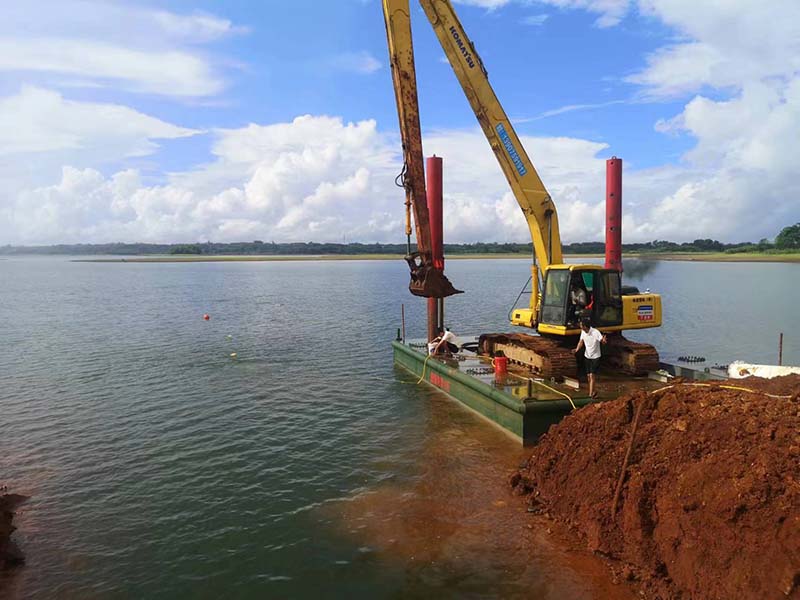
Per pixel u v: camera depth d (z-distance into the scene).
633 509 6.78
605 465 7.66
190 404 14.76
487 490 9.13
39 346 24.11
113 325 30.98
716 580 5.59
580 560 6.95
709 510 5.96
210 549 7.58
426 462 10.45
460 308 38.31
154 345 24.22
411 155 13.56
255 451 11.23
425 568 6.95
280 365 19.78
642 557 6.52
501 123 14.76
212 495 9.23
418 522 8.12
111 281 78.06
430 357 16.77
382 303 43.19
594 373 12.30
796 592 4.90
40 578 6.99
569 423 9.00
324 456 10.89
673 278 68.25
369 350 22.75
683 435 7.11
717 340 24.75
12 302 45.41
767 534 5.37
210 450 11.32
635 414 7.99
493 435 11.88
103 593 6.67
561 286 13.74
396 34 13.35
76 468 10.47
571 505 7.89
